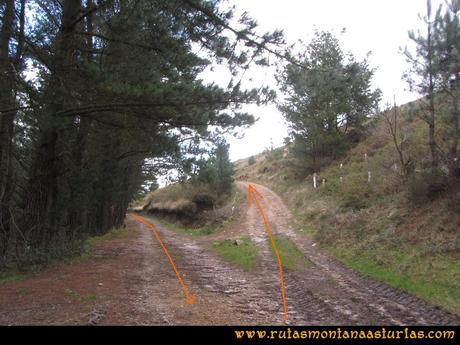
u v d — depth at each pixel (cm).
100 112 1170
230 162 4222
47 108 977
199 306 742
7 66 986
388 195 1748
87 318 607
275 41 981
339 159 3075
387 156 2278
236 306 761
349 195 2031
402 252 1160
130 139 1409
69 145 1500
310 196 2608
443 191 1355
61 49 1024
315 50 2597
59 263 1100
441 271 948
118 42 1057
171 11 1020
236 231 2322
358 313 723
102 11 1064
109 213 2653
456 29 1298
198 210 3997
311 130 2977
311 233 1852
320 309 749
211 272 1152
